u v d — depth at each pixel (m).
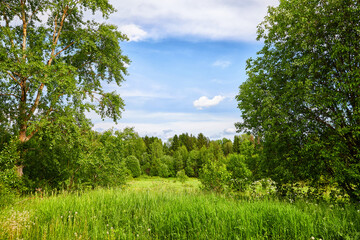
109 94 16.22
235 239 4.15
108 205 6.50
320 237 4.08
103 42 16.41
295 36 7.86
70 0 14.64
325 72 7.96
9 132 13.74
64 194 9.01
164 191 8.57
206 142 121.94
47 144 14.30
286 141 8.23
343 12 7.29
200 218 5.02
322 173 7.78
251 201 7.03
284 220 4.43
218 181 11.00
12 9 14.10
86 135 14.48
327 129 7.81
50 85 12.11
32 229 4.90
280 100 8.00
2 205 7.14
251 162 10.16
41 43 12.55
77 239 4.41
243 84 9.89
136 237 4.68
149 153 97.94
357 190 6.89
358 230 4.25
